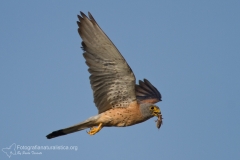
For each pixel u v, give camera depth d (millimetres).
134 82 13523
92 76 13539
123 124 14023
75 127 13805
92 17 12875
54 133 13797
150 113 14227
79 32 13078
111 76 13555
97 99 13773
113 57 13227
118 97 13898
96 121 13805
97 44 13180
